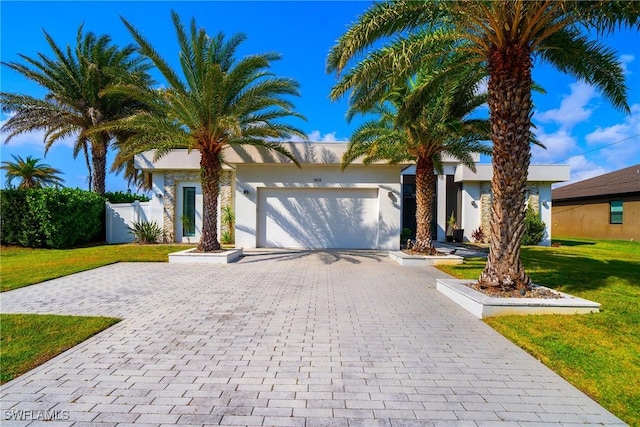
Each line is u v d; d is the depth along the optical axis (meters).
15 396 2.99
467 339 4.47
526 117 6.16
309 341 4.32
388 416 2.75
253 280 8.22
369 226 14.67
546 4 5.43
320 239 14.67
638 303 6.03
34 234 13.96
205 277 8.56
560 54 7.32
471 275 8.81
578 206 26.20
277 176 14.40
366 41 6.58
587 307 5.45
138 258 11.51
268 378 3.34
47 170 22.39
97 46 17.34
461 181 18.45
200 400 2.94
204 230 11.58
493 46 6.39
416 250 11.50
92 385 3.19
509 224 6.18
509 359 3.87
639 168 25.56
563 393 3.16
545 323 5.00
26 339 4.27
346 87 7.19
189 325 4.90
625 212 22.25
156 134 11.20
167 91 10.43
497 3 5.45
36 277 8.30
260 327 4.84
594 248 16.59
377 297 6.65
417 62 7.33
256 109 11.17
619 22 5.98
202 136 11.18
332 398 3.00
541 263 10.98
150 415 2.73
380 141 10.95
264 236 14.70
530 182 18.06
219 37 11.46
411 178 19.55
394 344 4.27
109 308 5.76
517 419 2.75
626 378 3.44
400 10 6.34
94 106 17.27
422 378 3.40
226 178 16.53
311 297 6.61
